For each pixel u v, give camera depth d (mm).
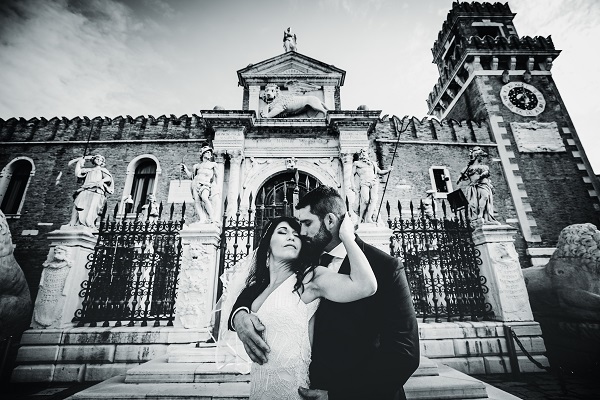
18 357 5504
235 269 2621
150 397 3504
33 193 12422
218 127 11734
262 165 11734
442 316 6590
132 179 12773
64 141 13227
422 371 4180
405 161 13344
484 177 6820
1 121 13531
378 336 2260
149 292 6320
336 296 2340
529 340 5820
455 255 6691
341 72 13555
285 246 2539
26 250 11531
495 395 3686
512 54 15695
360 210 6547
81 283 6184
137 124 13672
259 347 2248
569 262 6008
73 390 5090
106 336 5684
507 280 6207
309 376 2150
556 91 15367
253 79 13508
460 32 17766
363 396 2117
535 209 12883
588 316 5629
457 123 14406
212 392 3529
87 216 6512
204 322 5812
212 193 6840
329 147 12039
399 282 2420
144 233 6625
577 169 13688
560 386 5113
